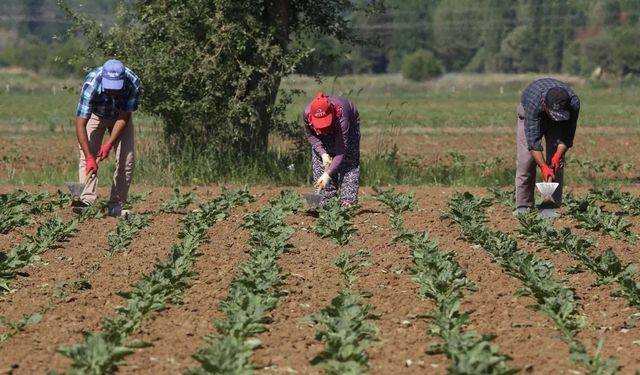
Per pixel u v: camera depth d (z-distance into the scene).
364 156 61.72
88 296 25.52
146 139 54.72
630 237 33.44
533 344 21.38
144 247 31.89
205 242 32.75
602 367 19.30
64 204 40.16
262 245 30.83
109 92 33.81
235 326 21.59
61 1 53.66
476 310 24.12
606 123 119.38
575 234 33.25
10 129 104.50
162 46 52.50
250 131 53.50
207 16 51.69
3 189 46.97
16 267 27.94
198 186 49.72
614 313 24.08
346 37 57.97
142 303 23.47
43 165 65.25
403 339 21.70
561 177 35.44
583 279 27.53
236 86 52.59
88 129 35.81
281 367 19.78
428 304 24.70
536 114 33.94
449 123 123.12
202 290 26.09
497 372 18.59
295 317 23.66
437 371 19.50
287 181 51.25
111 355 19.45
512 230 35.03
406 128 114.12
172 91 51.62
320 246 32.03
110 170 52.12
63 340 21.64
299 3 56.62
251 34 52.03
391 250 31.28
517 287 26.52
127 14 54.09
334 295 25.66
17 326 22.52
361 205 38.16
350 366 19.06
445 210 39.50
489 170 63.38
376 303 24.89
